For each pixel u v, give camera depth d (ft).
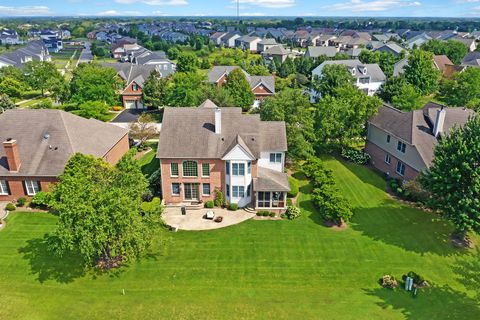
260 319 88.84
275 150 148.05
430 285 101.14
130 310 91.15
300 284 101.24
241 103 263.70
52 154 141.69
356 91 214.28
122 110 293.02
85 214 92.48
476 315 91.20
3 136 146.20
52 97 310.04
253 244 119.03
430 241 121.08
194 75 274.57
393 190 157.48
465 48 453.99
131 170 113.09
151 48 654.94
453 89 268.62
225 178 142.51
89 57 607.78
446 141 120.47
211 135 143.84
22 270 105.09
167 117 148.05
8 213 134.31
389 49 463.42
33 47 543.80
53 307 92.02
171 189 145.48
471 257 113.70
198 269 106.83
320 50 488.44
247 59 538.06
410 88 237.66
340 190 155.84
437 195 117.91
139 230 98.73
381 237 123.03
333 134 190.60
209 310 91.50
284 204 138.62
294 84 372.17
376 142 180.96
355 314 90.58
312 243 119.55
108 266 107.04
